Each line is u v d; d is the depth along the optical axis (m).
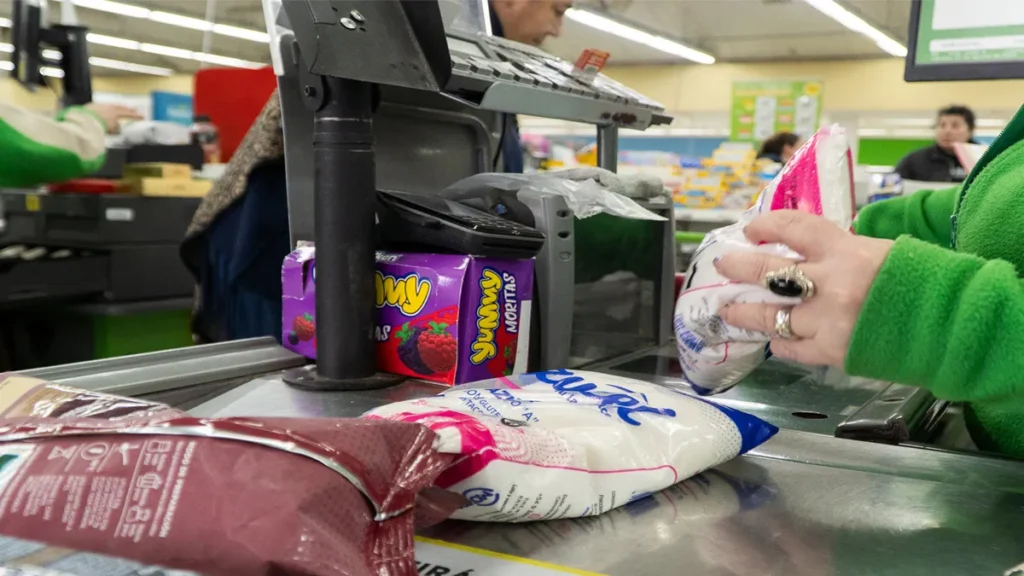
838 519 0.57
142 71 14.30
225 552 0.37
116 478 0.41
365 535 0.41
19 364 2.33
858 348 0.55
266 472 0.39
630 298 1.24
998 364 0.50
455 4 1.00
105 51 12.27
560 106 1.07
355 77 0.82
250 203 1.42
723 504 0.59
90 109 2.52
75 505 0.40
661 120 1.41
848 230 0.66
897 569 0.49
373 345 0.92
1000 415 0.86
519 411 0.63
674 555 0.50
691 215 3.74
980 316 0.50
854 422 0.83
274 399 0.84
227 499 0.39
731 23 9.91
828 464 0.69
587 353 1.15
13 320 2.33
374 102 1.06
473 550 0.50
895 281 0.53
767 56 12.15
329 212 0.88
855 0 8.91
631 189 1.20
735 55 12.16
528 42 1.81
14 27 2.36
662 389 0.71
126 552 0.38
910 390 1.04
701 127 12.84
